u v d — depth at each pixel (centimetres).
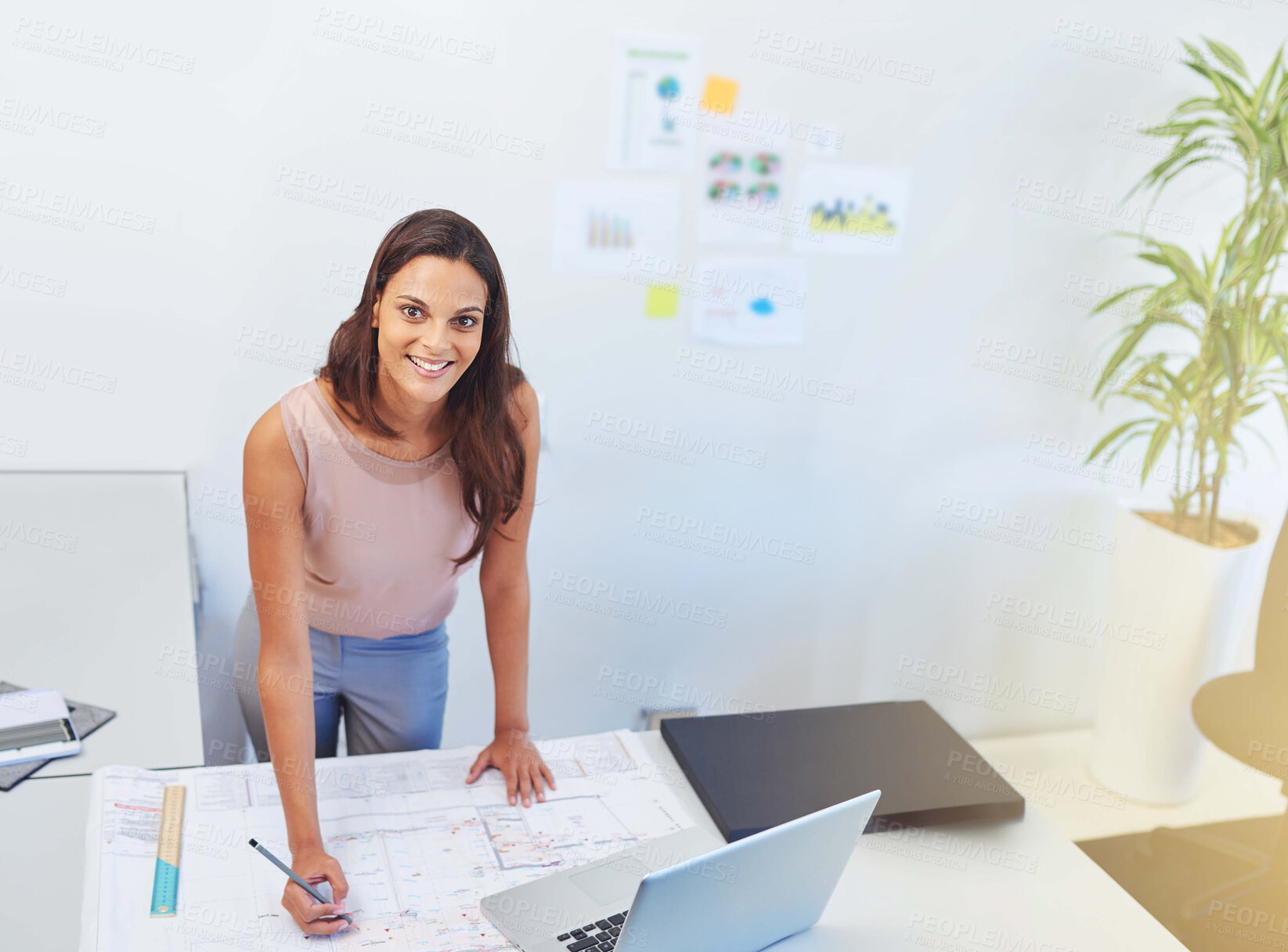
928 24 250
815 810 143
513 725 161
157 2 209
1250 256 246
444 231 132
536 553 263
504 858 133
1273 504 305
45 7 204
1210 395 261
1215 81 244
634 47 234
